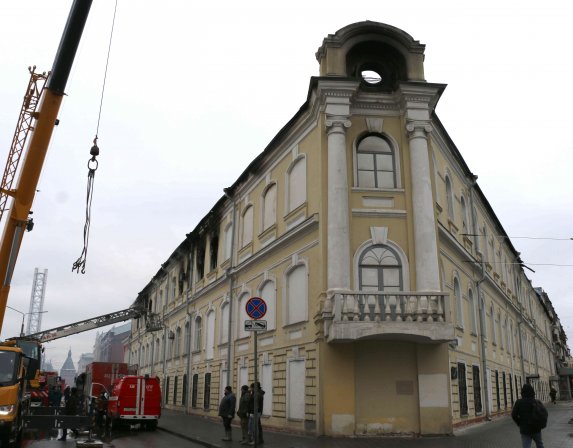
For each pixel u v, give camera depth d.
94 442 16.64
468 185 26.59
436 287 17.03
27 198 14.37
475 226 26.64
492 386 25.89
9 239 14.19
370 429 16.06
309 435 17.12
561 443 14.95
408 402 16.39
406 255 17.66
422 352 16.75
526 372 39.97
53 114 14.11
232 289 26.91
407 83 18.52
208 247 32.62
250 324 13.66
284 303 20.61
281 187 22.28
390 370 16.59
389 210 17.97
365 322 15.75
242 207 27.22
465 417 19.98
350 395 16.22
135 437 20.14
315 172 19.08
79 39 13.25
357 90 18.70
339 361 16.47
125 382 23.23
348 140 18.61
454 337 15.91
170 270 43.34
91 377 31.77
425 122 18.56
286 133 21.72
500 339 30.55
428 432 16.11
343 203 17.62
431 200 17.95
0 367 14.53
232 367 25.67
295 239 20.16
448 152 23.02
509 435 16.70
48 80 13.98
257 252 23.45
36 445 17.11
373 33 19.31
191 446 16.92
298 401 18.56
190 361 33.50
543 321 59.59
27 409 17.59
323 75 19.20
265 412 21.16
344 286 16.81
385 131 18.83
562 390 64.25
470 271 24.73
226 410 17.44
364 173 18.53
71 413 18.59
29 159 14.16
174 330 39.31
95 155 15.09
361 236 17.75
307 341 18.22
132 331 61.47
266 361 21.66
